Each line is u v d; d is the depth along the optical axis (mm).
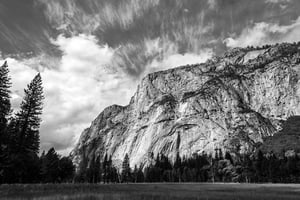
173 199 25062
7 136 40875
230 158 173875
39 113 46781
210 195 32719
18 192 25344
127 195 26484
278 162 133125
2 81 37938
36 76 47938
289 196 32844
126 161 156875
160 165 179500
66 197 21781
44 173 75375
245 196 31922
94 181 138250
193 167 168500
